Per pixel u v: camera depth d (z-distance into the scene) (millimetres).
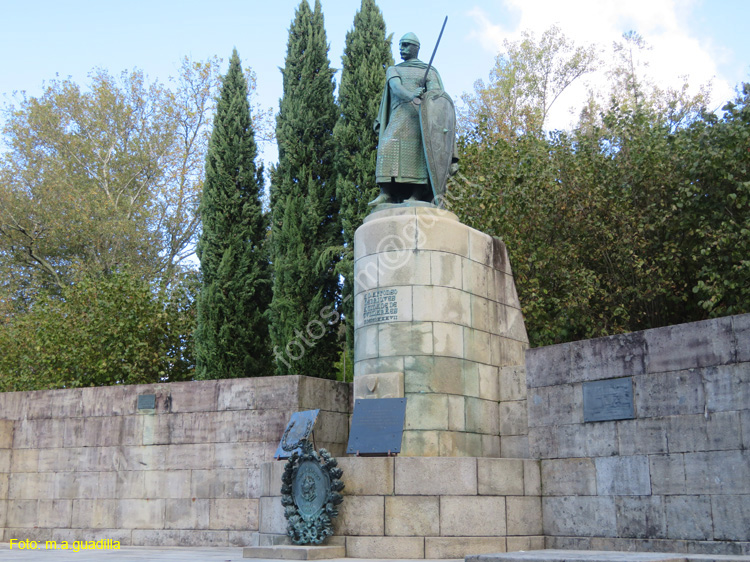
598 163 17359
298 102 21141
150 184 28906
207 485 13391
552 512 10570
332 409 13672
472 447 11375
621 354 10344
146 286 21406
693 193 15656
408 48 13023
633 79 25812
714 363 9430
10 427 15227
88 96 28562
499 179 17797
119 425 14344
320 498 9781
